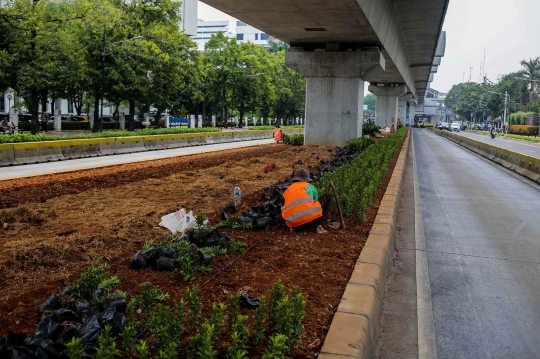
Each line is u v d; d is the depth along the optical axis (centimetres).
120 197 980
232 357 307
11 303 424
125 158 2147
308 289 488
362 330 388
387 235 707
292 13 1748
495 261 759
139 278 498
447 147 3888
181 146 3025
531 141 5419
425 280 662
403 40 3203
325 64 2558
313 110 2684
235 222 740
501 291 625
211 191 1078
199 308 374
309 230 729
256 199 986
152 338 362
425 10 2336
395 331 501
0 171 1575
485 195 1434
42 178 1294
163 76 4097
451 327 514
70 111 6800
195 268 518
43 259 546
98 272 451
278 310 361
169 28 4369
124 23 3609
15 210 782
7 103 5822
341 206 845
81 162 1931
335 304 454
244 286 485
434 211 1170
